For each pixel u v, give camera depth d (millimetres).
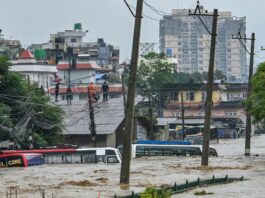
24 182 61625
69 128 137125
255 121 99938
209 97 78062
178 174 69688
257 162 89750
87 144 136625
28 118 115125
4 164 86562
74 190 53781
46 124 121188
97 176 67875
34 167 84375
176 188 52281
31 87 122938
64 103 147875
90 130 125562
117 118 136625
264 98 97750
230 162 89875
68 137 137375
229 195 50281
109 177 66188
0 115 109750
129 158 56625
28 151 93875
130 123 56312
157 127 178500
